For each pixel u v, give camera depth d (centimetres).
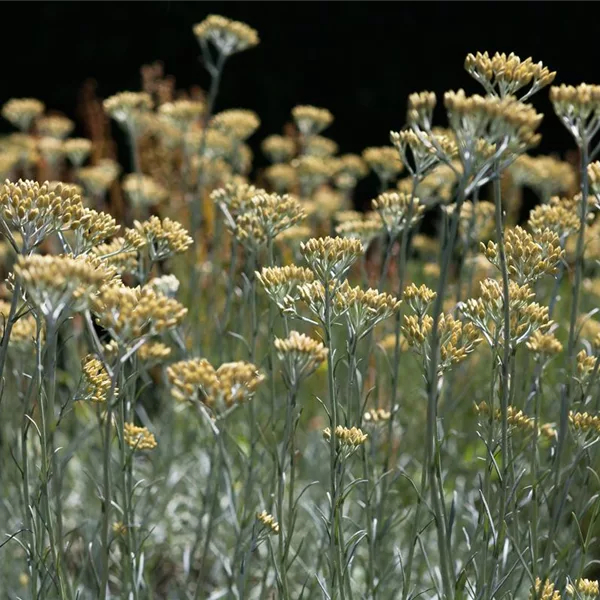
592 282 799
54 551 402
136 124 916
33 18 1753
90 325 337
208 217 968
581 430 424
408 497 696
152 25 1756
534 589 400
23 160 1005
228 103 1739
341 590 414
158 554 735
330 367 394
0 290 863
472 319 408
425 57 1722
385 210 524
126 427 458
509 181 966
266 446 503
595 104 414
